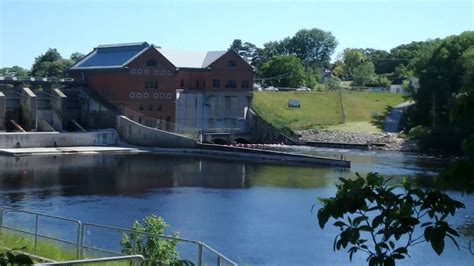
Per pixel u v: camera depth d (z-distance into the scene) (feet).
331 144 397.19
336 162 286.66
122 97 360.28
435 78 402.93
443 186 20.92
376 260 21.85
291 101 467.52
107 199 185.88
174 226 148.46
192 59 409.90
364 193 21.59
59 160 282.15
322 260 116.98
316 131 425.69
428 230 20.57
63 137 326.65
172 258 67.82
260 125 413.59
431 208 21.24
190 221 155.22
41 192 195.52
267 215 165.27
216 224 152.05
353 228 22.08
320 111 464.65
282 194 204.13
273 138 413.18
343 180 22.24
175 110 378.73
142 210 169.07
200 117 398.21
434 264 112.57
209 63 401.70
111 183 219.82
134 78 362.12
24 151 300.81
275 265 113.09
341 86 613.11
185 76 396.78
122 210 168.14
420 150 370.32
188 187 215.72
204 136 378.12
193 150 338.54
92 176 235.61
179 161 296.51
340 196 21.98
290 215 165.58
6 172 237.66
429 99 402.11
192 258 110.22
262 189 214.90
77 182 219.00
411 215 21.11
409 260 114.62
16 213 145.18
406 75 649.61
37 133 317.63
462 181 20.44
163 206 176.24
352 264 113.60
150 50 366.43
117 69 360.48
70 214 159.84
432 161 317.22
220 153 329.11
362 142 400.06
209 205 179.73
